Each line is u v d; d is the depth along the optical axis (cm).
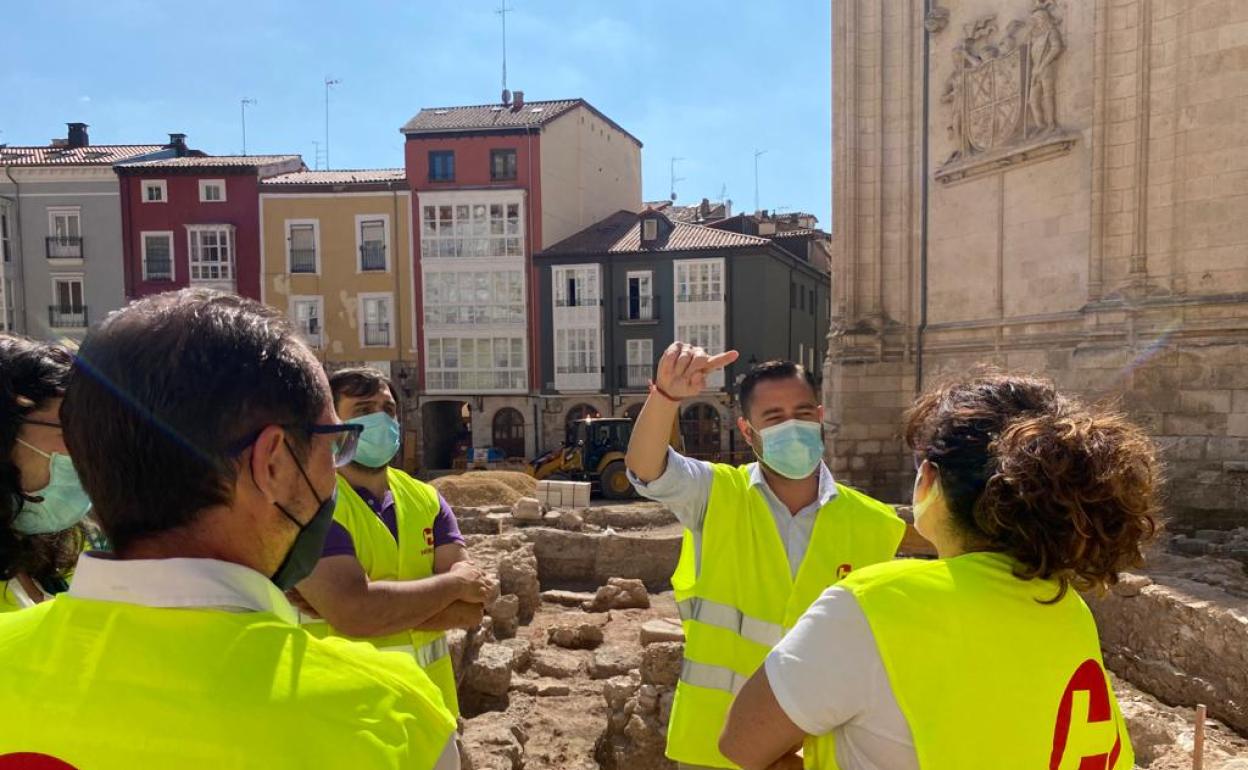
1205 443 1132
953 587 150
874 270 1669
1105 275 1277
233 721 97
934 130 1622
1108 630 698
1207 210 1161
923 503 175
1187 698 586
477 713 637
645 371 3475
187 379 109
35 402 189
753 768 159
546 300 3544
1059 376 1355
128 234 3628
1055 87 1380
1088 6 1320
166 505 112
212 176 3631
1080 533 145
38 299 3641
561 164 3725
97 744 97
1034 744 142
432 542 338
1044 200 1398
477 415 3625
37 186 3638
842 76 1686
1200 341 1154
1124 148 1258
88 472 113
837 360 1686
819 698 147
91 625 105
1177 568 765
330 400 133
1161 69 1212
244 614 112
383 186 3609
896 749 142
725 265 3381
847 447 1661
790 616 277
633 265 3469
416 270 3619
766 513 292
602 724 613
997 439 157
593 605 1009
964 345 1550
